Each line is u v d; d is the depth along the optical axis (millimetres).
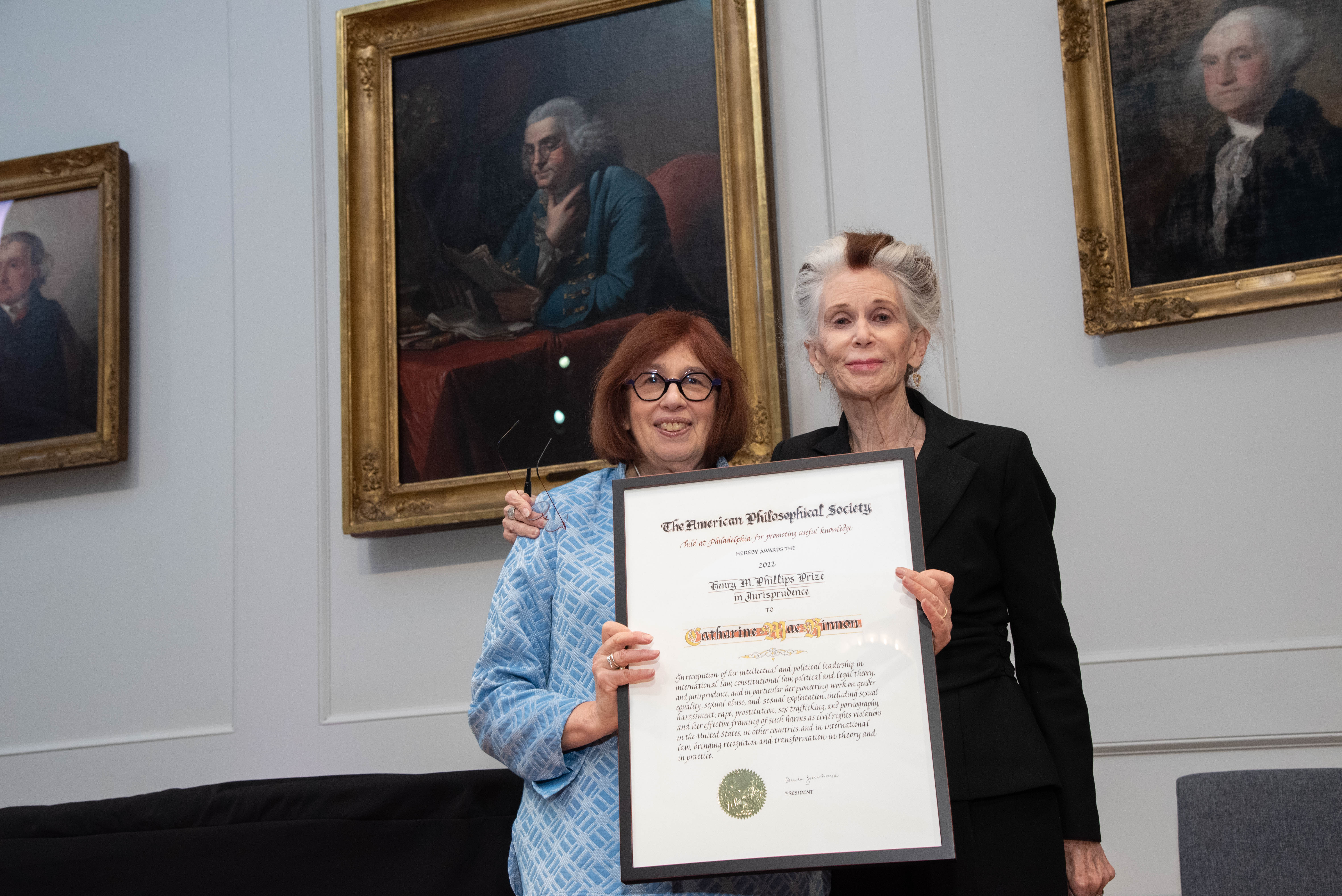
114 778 3592
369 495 3424
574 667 1875
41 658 3766
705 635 1755
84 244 3877
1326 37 2881
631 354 2078
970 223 3170
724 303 3246
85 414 3781
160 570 3717
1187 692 2807
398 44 3656
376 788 2689
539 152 3498
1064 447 3008
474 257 3502
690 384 2039
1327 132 2846
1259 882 1735
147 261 3910
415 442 3445
